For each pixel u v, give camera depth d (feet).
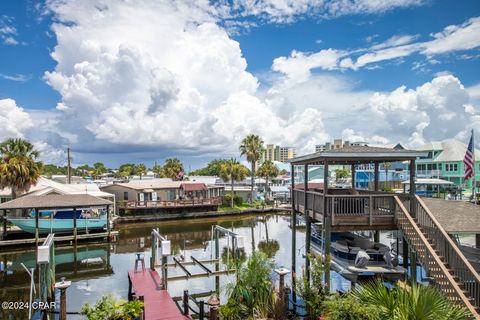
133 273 57.52
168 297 46.03
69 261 81.61
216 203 164.55
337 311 29.19
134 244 102.58
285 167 309.01
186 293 42.37
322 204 46.62
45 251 43.70
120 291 58.59
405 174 213.25
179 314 40.60
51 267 50.34
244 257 65.36
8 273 70.59
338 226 44.16
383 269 45.80
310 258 43.75
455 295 32.22
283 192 213.66
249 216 163.63
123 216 145.18
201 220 150.92
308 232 53.67
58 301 51.34
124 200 155.12
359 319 27.22
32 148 115.55
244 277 41.78
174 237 113.60
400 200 43.86
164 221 147.43
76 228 103.50
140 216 146.20
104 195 139.23
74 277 67.97
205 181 243.19
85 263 79.41
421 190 189.06
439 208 48.26
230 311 37.78
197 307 48.47
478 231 41.78
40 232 102.99
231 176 183.52
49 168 375.45
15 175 106.83
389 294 26.63
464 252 47.29
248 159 196.13
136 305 32.78
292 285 48.21
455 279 34.06
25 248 93.15
